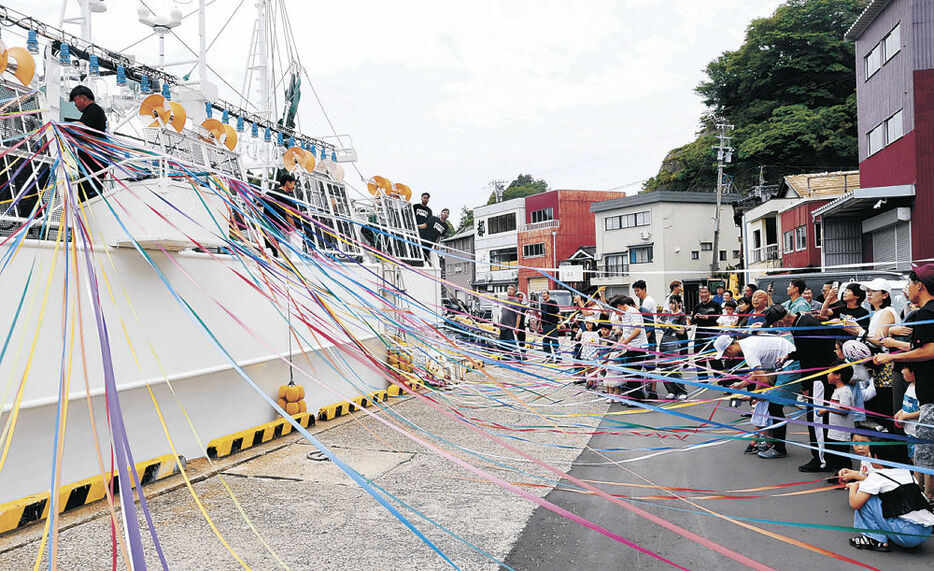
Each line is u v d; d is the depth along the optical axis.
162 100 6.59
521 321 12.77
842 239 21.30
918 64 17.84
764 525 4.79
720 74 48.88
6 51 5.41
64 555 4.22
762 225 32.69
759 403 6.79
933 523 4.07
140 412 5.94
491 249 50.59
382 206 11.78
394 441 7.61
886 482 4.21
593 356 9.44
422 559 4.17
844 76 43.72
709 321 10.38
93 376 5.39
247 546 4.39
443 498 5.48
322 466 6.54
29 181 5.11
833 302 8.19
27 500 4.77
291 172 9.38
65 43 8.05
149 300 6.01
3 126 5.52
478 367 5.86
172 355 6.27
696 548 4.34
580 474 6.24
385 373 4.79
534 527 4.78
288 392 8.11
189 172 5.73
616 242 41.56
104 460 5.50
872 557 4.14
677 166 50.81
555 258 45.09
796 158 41.47
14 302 4.74
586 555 4.23
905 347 5.12
